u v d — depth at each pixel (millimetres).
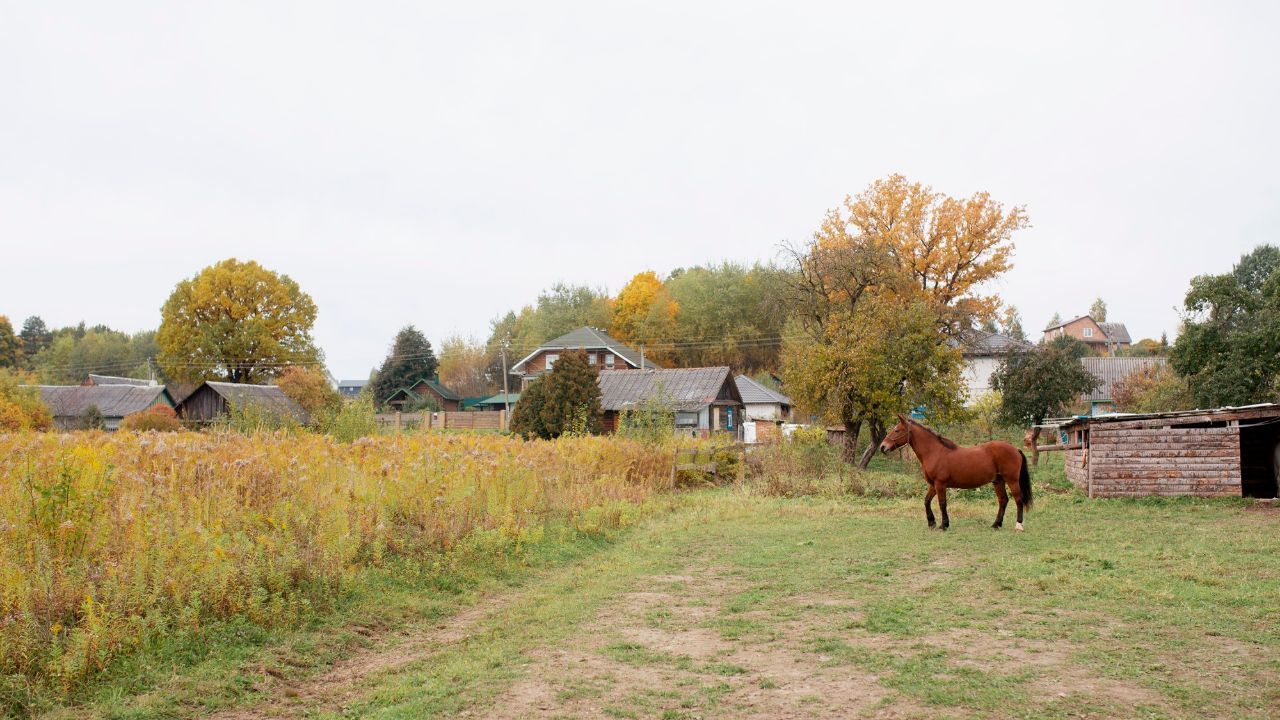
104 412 57719
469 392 91875
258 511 10523
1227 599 8875
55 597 7227
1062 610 8797
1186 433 18828
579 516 15953
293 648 7832
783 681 6746
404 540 11492
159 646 7191
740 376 63125
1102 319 150125
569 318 96375
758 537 15203
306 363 75188
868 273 46500
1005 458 14930
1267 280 31078
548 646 8117
